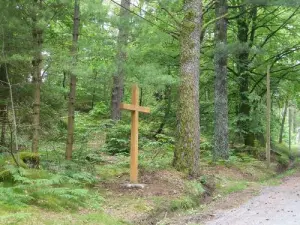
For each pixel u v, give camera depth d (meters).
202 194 10.13
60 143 12.41
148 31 11.88
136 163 9.55
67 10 10.16
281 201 9.69
